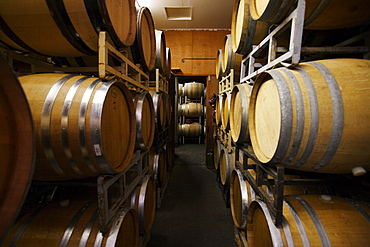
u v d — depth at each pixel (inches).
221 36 275.6
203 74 275.7
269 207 64.5
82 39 65.9
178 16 245.9
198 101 430.6
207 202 155.4
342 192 79.0
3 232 27.5
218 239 110.9
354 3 56.4
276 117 61.5
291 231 56.9
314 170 58.1
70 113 54.1
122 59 78.9
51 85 57.0
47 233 57.8
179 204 152.1
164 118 181.2
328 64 56.4
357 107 47.9
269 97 67.2
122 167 71.2
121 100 74.8
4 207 27.7
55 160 54.7
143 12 110.6
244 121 96.9
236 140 106.5
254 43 101.2
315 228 56.1
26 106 28.3
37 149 52.7
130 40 84.6
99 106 55.4
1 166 27.8
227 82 169.0
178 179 207.0
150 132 120.0
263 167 71.1
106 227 59.7
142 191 94.9
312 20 64.0
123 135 76.7
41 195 87.2
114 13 70.6
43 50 69.7
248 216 81.4
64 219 61.7
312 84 52.7
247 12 95.0
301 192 82.0
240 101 102.9
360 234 54.1
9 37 60.7
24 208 72.1
